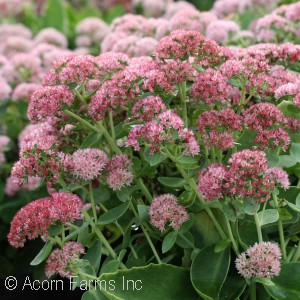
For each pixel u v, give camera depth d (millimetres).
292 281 1191
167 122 1171
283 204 1221
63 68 1263
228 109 1237
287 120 1242
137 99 1231
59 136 1349
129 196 1283
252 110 1240
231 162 1157
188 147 1188
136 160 1278
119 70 1292
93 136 1289
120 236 1451
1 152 1769
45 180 1312
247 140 1300
